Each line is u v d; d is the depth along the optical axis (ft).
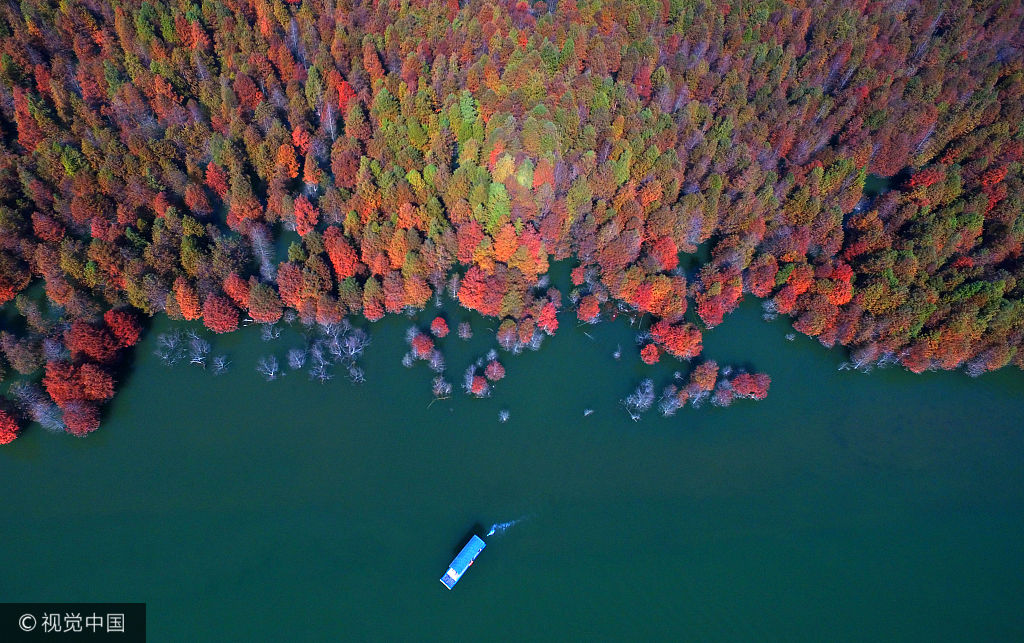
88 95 456.45
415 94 451.53
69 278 375.45
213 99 460.14
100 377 348.38
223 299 375.86
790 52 517.96
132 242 385.50
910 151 481.46
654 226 422.82
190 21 495.41
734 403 392.06
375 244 388.57
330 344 390.42
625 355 403.13
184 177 414.00
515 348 398.62
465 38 494.18
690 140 453.58
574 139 433.89
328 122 447.42
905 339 398.21
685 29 540.52
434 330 394.73
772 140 474.08
